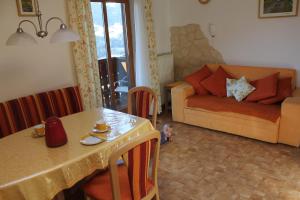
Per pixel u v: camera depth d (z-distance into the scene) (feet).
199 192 7.99
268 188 7.96
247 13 12.94
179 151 10.58
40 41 10.06
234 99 12.31
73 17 10.55
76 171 5.76
